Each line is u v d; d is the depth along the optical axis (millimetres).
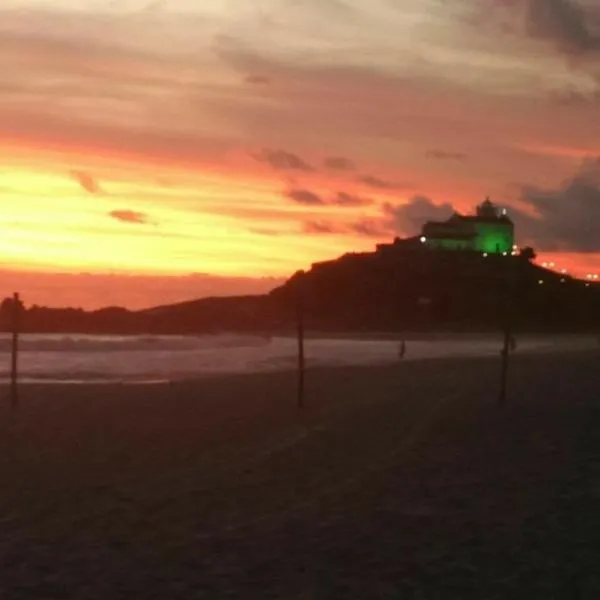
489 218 121312
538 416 19984
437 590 8539
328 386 26219
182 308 90188
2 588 8516
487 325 98688
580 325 104062
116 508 11586
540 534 10406
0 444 15812
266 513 11398
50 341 48031
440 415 20109
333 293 106125
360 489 12734
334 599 8305
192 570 9109
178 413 19891
